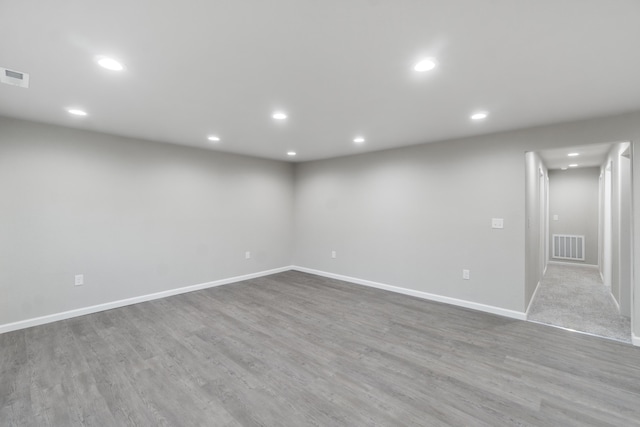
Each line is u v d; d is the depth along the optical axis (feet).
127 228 13.47
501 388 7.39
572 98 8.51
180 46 5.92
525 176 11.79
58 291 11.66
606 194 16.83
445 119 10.62
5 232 10.56
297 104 9.24
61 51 6.08
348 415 6.41
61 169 11.69
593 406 6.73
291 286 16.72
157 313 12.45
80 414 6.42
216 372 8.05
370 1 4.56
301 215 20.52
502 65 6.64
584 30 5.29
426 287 14.53
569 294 15.26
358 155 17.30
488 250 12.66
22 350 9.21
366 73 7.10
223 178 16.98
